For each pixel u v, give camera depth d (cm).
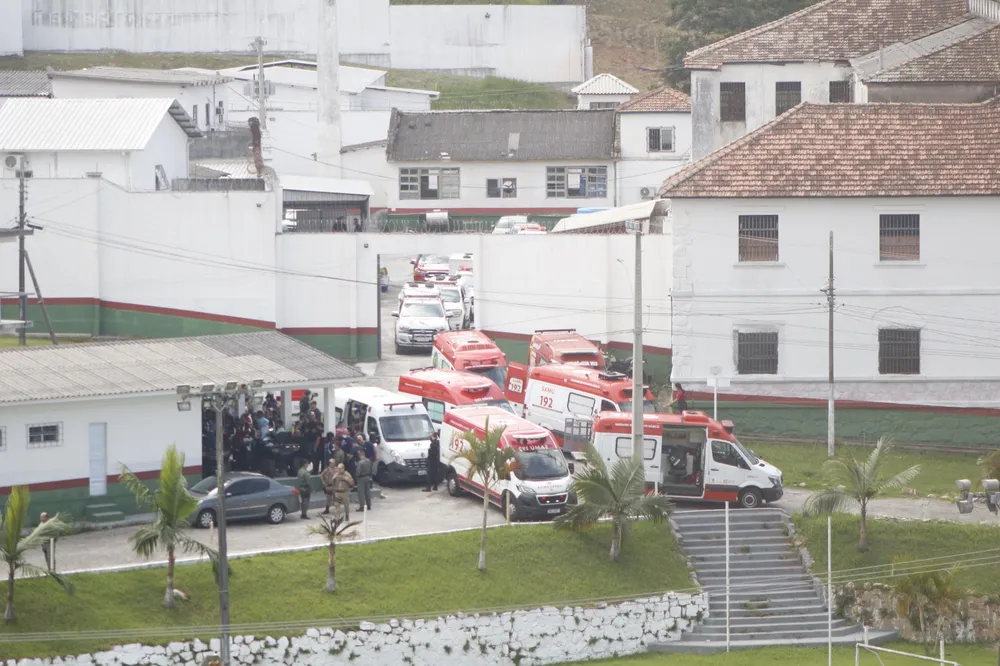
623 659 11156
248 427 13150
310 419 13362
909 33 18838
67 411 11844
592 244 17738
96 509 11988
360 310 18425
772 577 11925
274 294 18125
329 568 10794
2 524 9912
